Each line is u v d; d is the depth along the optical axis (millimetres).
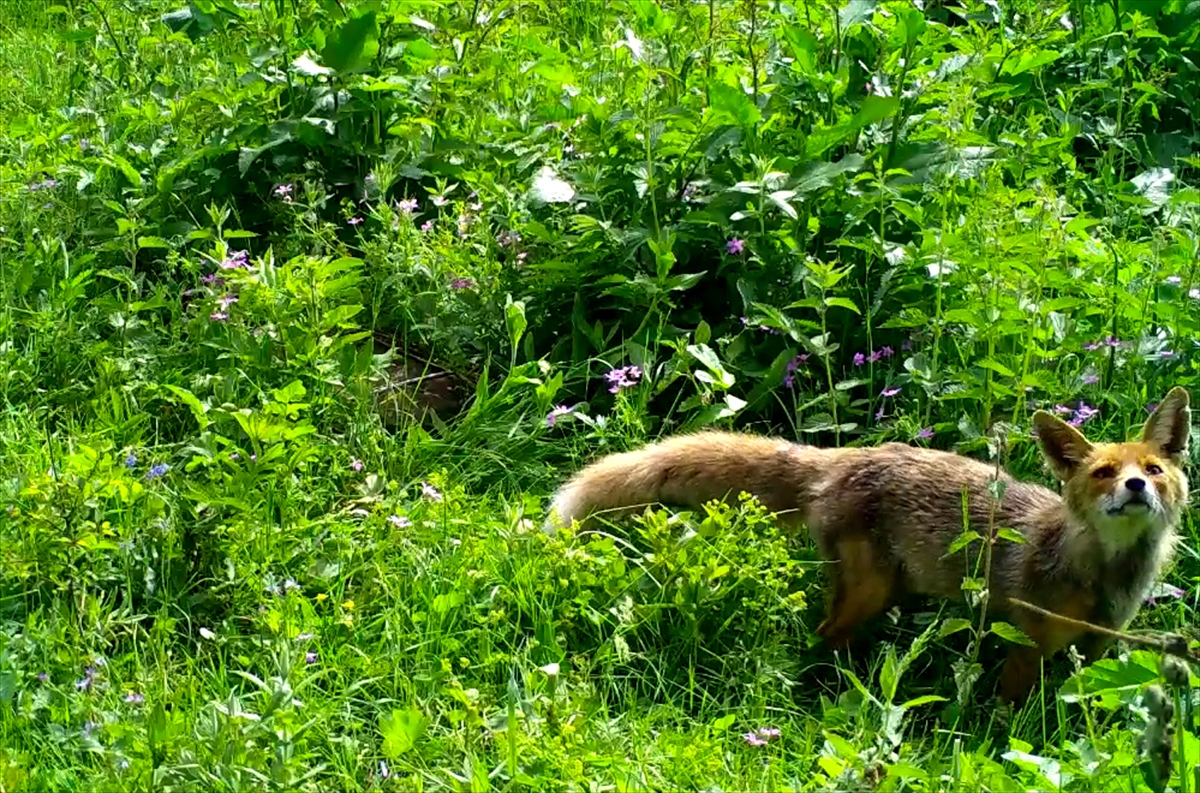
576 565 5504
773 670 5285
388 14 8164
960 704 5059
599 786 4562
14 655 5023
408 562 5656
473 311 7195
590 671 5258
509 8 9805
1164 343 6523
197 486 5730
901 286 6539
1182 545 5898
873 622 5820
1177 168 8547
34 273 7363
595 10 10523
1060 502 5512
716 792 4531
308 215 7527
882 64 7598
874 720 5086
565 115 8258
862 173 7074
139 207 7637
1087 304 6602
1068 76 9117
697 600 5395
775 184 6777
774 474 5891
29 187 7977
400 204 7492
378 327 7445
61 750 4773
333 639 5328
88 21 10570
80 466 5559
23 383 6660
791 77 7598
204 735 4676
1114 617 5355
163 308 7324
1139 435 5621
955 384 6465
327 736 4844
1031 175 7660
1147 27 8898
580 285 7152
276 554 5578
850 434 6645
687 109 7273
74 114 8914
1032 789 4508
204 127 8164
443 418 6969
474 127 8164
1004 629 5047
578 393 7031
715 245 7141
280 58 8195
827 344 6820
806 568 5855
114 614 5285
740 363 6766
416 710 4605
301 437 6062
